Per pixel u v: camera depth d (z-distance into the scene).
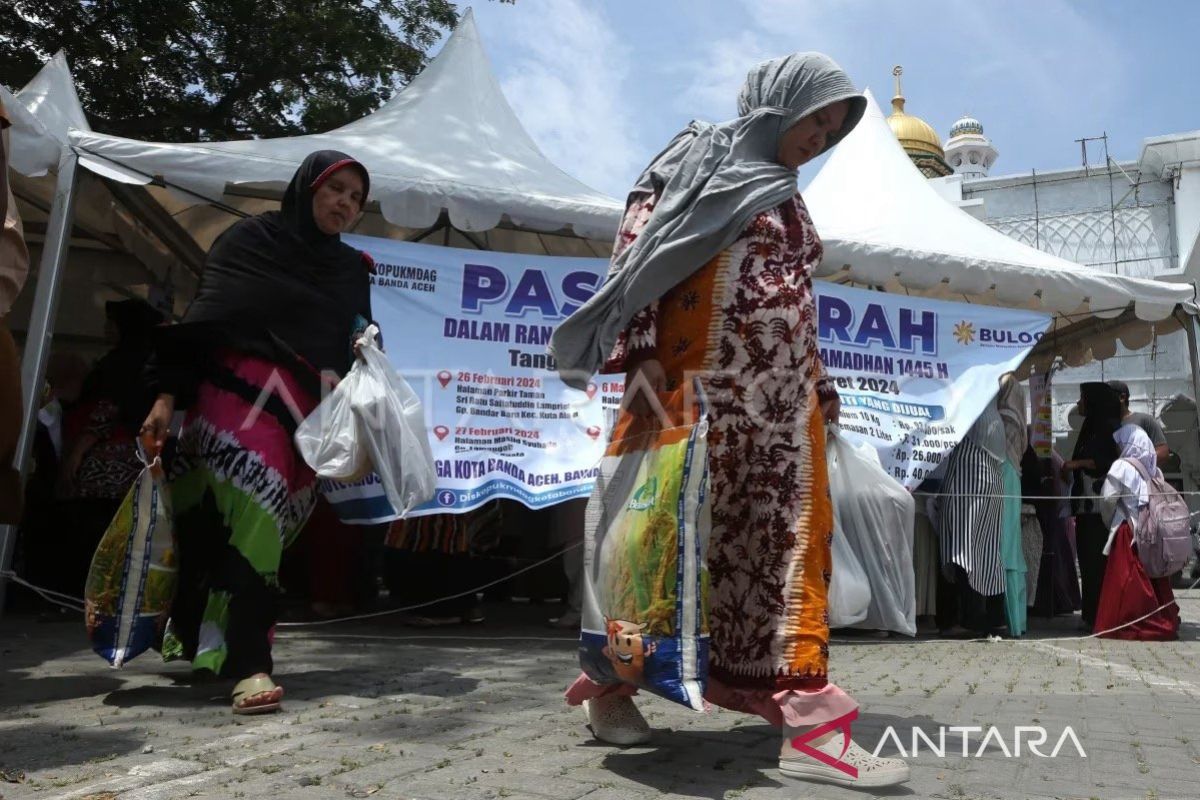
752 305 2.54
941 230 7.12
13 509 2.95
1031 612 7.94
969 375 6.20
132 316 5.71
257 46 13.60
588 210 5.64
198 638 3.21
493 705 3.19
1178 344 18.80
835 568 3.69
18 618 5.47
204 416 3.20
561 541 6.02
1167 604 6.00
